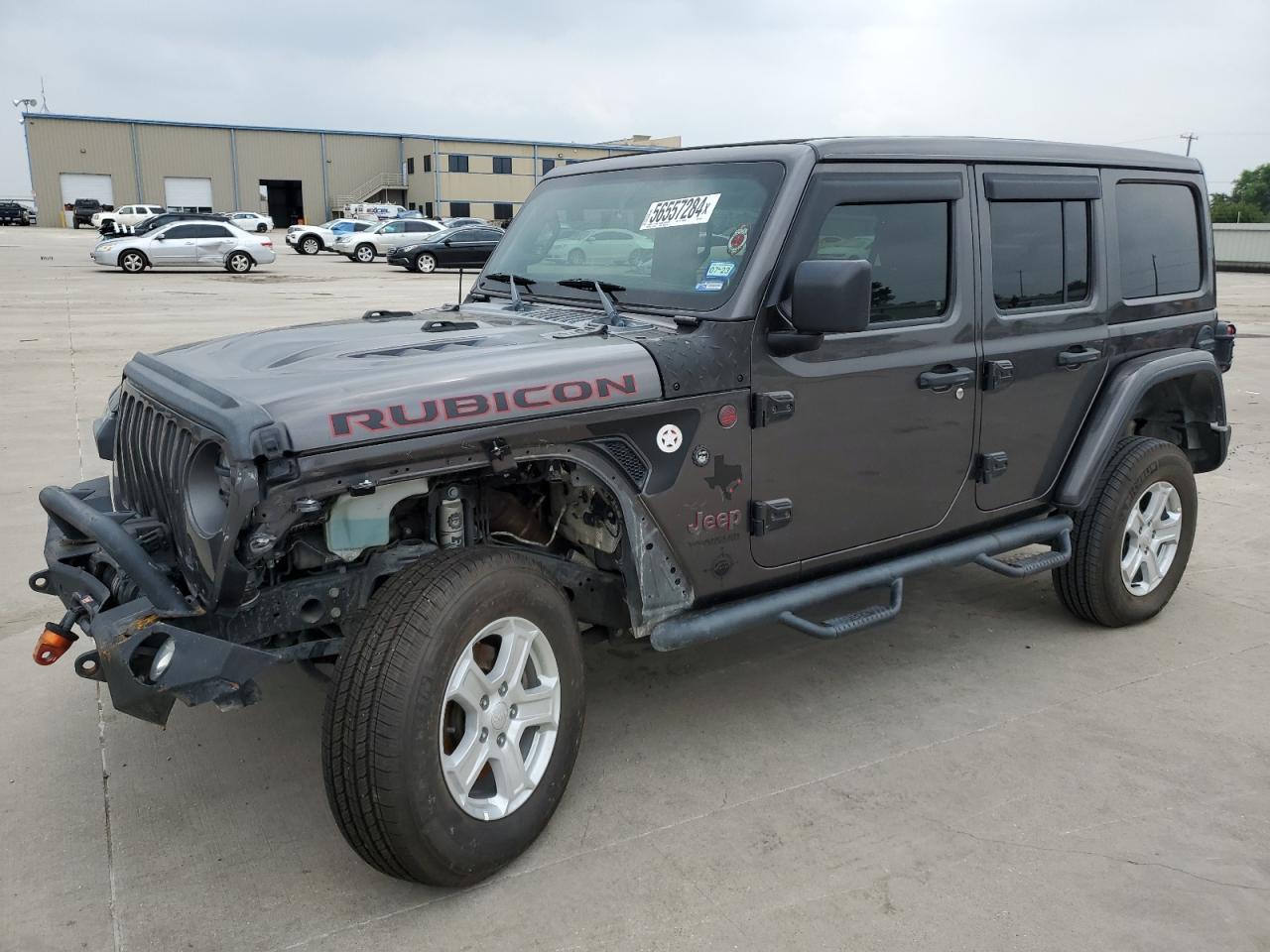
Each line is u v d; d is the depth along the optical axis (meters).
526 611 2.83
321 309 17.66
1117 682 4.12
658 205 3.58
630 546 3.05
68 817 3.14
